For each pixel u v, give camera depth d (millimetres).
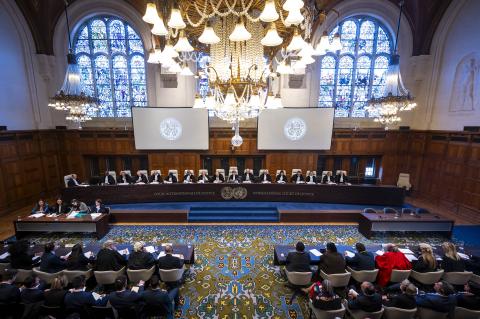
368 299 3967
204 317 4898
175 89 13453
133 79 13930
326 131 13289
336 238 8234
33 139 11969
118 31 13383
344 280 4992
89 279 5555
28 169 11617
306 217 9352
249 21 5375
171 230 8695
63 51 12953
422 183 12875
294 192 10664
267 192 10695
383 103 9406
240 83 5629
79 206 8828
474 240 8227
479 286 4523
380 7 12633
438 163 11898
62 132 13281
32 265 5348
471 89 10406
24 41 11594
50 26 12250
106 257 5145
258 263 6727
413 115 13289
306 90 13508
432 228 8195
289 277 5230
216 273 6277
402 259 5219
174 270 5051
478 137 9906
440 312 4043
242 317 4910
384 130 13438
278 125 13320
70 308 4027
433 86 12266
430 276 5027
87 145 13602
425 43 12219
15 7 11000
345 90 14109
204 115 13281
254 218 9484
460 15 10891
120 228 8844
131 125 14109
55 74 12789
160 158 13727
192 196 10703
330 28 13086
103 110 14164
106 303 4262
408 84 13031
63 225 7984
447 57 11586
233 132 13617
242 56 5723
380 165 14047
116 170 14398
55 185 13227
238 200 10727
